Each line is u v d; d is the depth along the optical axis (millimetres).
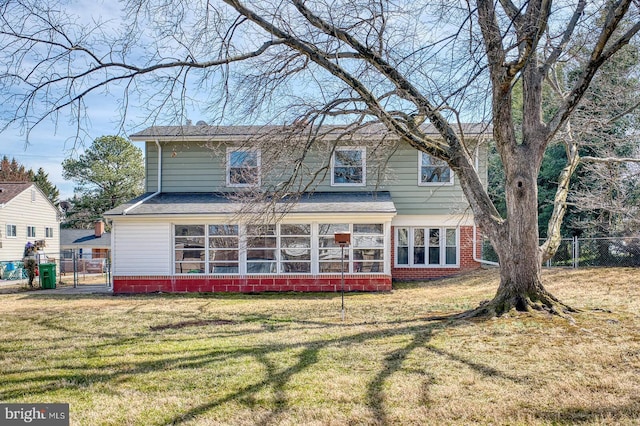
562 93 11867
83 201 43000
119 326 9492
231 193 16750
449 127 9266
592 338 6809
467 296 12680
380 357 6348
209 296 15000
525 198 8734
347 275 15930
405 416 4359
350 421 4285
